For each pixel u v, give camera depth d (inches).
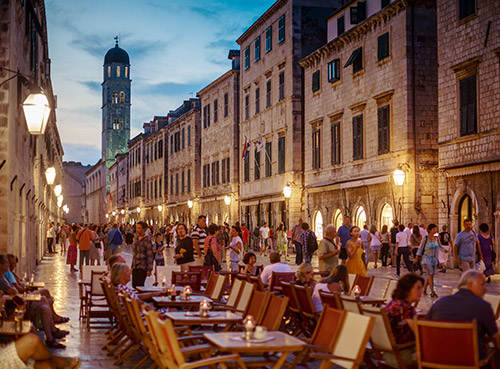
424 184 1238.9
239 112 2187.5
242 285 457.4
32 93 486.0
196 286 636.1
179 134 2878.9
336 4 1745.8
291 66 1720.0
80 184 6402.6
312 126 1637.6
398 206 1256.8
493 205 1021.2
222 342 299.9
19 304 384.2
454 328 288.0
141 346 418.9
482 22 1047.6
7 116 627.2
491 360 336.5
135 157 3818.9
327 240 671.8
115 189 4598.9
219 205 2333.9
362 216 1427.2
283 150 1770.4
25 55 849.5
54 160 2322.8
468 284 332.2
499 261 1005.8
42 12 1322.6
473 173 1057.5
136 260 674.2
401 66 1258.0
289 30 1734.7
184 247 727.7
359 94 1412.4
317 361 432.5
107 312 590.6
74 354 474.6
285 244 1520.7
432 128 1248.2
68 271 1225.4
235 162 2194.9
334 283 484.7
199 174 2645.2
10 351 338.3
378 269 1170.0
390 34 1295.5
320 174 1596.9
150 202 3440.0
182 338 346.0
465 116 1088.8
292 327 557.9
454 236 1115.9
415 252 1000.2
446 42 1139.3
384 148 1311.5
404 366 334.6
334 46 1509.6
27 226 903.7
